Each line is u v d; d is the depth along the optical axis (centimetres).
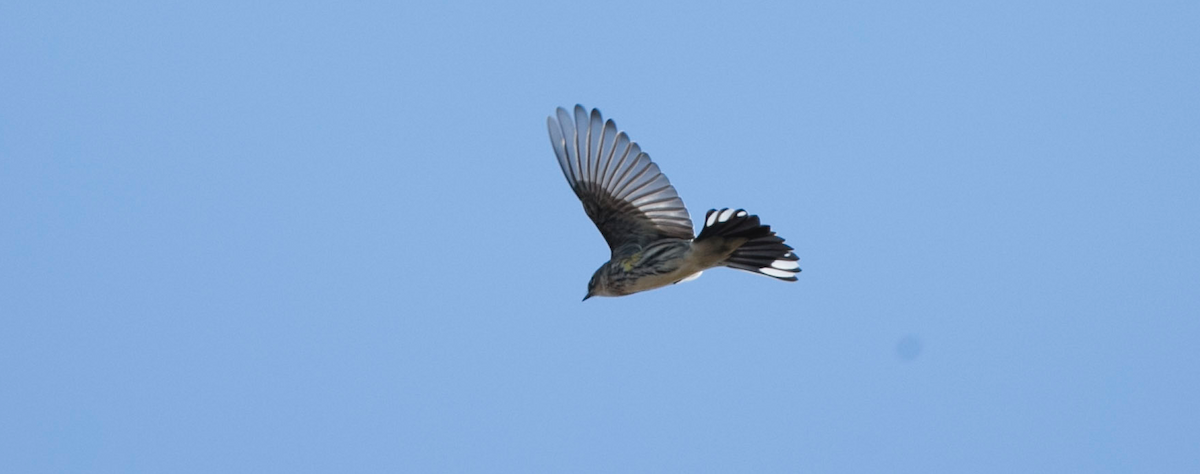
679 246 1445
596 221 1556
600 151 1551
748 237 1409
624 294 1511
